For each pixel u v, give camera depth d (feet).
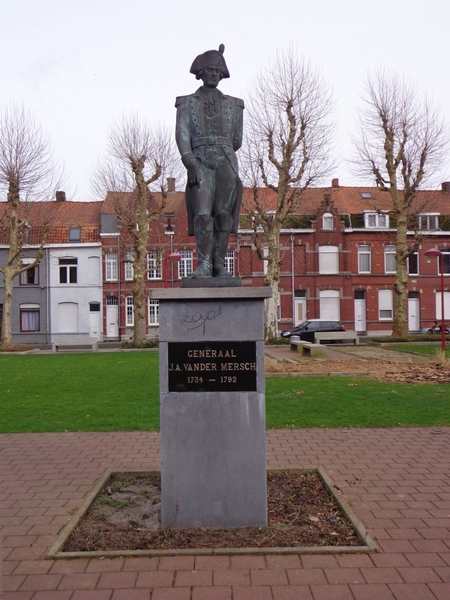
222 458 17.04
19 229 99.40
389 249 142.61
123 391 44.11
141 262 99.66
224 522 17.04
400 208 101.14
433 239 142.00
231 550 15.25
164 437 17.04
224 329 17.11
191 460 17.04
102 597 13.11
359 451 26.25
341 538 16.21
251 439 17.04
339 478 22.06
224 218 19.24
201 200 18.89
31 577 14.10
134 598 13.05
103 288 139.23
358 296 141.90
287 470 22.65
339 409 35.86
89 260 139.64
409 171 99.50
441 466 23.76
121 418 34.09
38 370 60.64
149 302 140.15
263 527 16.98
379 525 17.26
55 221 142.82
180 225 141.38
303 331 119.24
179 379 17.11
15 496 20.39
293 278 139.95
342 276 139.85
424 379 48.73
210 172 19.15
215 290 16.87
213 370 17.08
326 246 140.77
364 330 140.97
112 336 139.54
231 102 19.71
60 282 139.54
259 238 131.95
